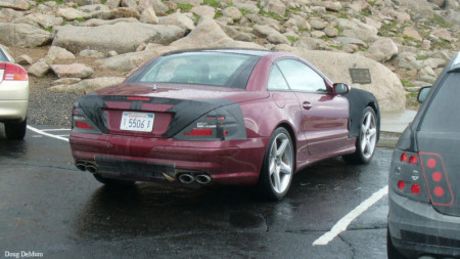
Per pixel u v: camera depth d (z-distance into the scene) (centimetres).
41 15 2114
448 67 457
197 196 693
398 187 437
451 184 416
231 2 2642
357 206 669
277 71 719
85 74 1627
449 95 441
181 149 593
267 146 648
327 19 2673
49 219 598
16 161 833
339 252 529
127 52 1880
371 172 842
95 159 631
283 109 685
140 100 613
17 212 616
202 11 2458
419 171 426
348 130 838
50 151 905
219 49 750
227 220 609
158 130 607
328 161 915
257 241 551
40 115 1220
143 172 613
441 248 416
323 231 583
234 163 613
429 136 428
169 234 564
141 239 549
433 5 3594
